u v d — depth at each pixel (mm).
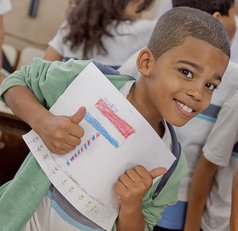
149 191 788
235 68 1108
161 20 744
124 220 765
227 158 1074
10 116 1274
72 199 752
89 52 1441
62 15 2496
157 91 701
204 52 677
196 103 679
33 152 788
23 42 2553
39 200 775
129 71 1029
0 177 1373
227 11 1150
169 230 1196
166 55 698
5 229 783
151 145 723
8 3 1692
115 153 721
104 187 740
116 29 1397
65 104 753
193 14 713
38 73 800
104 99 725
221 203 1120
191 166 1176
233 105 1052
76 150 738
